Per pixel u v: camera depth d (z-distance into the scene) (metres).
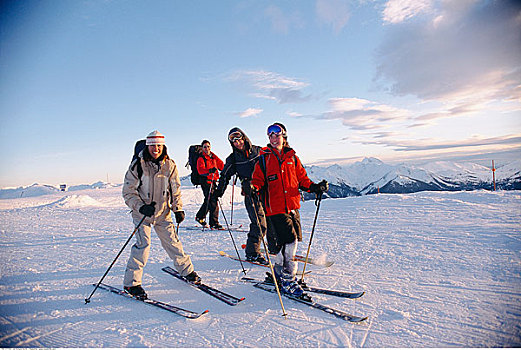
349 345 2.13
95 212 11.06
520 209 5.87
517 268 3.21
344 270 3.64
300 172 3.25
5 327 2.52
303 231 5.82
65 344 2.26
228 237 5.92
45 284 3.52
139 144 3.22
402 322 2.39
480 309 2.48
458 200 7.23
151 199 3.12
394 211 6.89
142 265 3.11
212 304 2.91
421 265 3.58
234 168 4.34
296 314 2.64
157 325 2.53
